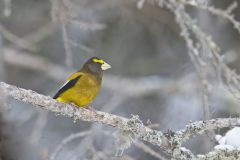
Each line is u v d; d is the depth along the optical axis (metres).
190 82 16.42
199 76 10.47
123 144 8.35
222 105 15.04
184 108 16.52
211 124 8.22
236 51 17.08
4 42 18.05
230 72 10.20
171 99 16.84
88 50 11.18
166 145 8.20
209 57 10.55
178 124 16.27
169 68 17.47
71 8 11.35
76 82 9.89
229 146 8.00
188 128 8.27
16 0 17.25
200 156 8.06
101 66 10.45
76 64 16.45
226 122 8.24
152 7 16.67
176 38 17.41
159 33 17.19
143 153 14.05
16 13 17.36
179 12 10.82
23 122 14.80
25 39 16.89
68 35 11.34
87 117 8.41
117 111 16.70
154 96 17.06
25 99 7.93
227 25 17.25
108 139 13.68
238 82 10.30
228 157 7.91
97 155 10.02
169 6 10.98
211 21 16.81
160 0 11.13
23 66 17.75
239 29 10.42
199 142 14.53
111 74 17.23
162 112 16.69
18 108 15.81
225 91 10.09
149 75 17.50
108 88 17.02
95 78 10.26
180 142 8.20
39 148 11.29
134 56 17.44
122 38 17.12
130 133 8.29
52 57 18.19
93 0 16.75
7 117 11.21
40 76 18.16
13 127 11.32
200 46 11.50
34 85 18.05
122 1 16.42
